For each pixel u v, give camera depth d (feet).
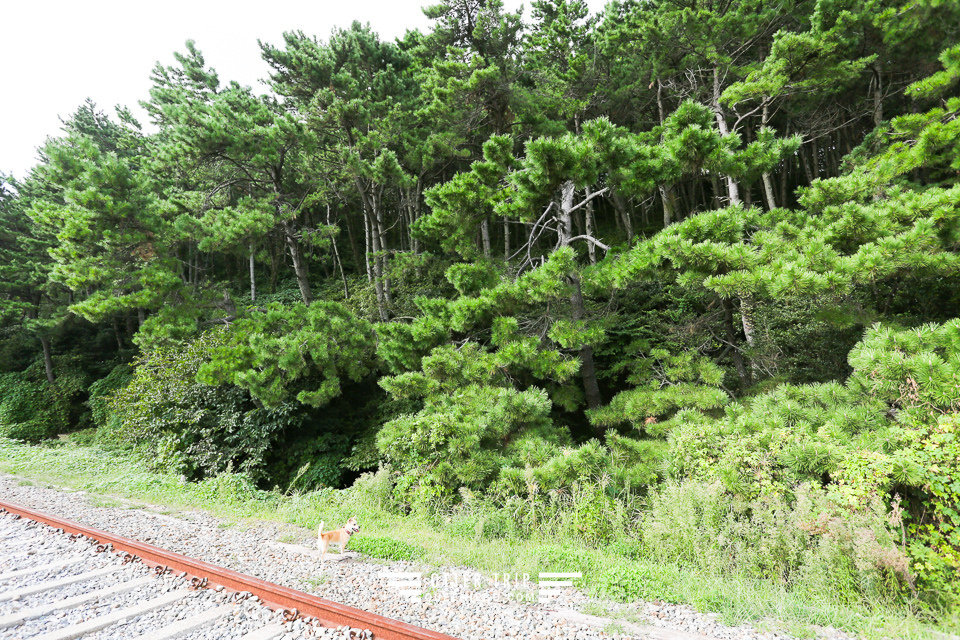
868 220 20.42
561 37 52.24
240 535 18.76
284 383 35.81
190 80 61.67
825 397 19.76
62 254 38.42
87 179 39.01
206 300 44.14
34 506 22.68
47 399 71.10
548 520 20.29
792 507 16.51
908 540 14.15
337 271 81.87
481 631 10.86
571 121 57.67
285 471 40.11
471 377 28.07
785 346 32.40
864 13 33.63
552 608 12.17
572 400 31.32
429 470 24.52
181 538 18.01
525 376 33.81
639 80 53.36
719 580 14.03
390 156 42.39
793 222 25.96
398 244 83.76
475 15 51.55
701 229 22.15
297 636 10.68
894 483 14.74
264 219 42.04
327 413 44.34
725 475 17.33
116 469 34.47
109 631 10.92
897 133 27.40
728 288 19.95
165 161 46.06
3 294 78.28
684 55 44.01
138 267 42.86
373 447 39.17
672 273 23.07
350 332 37.04
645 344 30.30
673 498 17.39
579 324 27.40
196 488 27.84
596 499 20.03
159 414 41.19
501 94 47.67
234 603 12.13
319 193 52.80
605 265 25.68
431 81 45.57
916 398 16.24
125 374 67.46
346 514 21.84
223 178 53.06
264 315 40.45
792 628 11.05
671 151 24.53
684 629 11.09
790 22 43.11
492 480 23.61
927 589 13.10
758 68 36.68
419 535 18.93
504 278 30.12
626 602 12.60
